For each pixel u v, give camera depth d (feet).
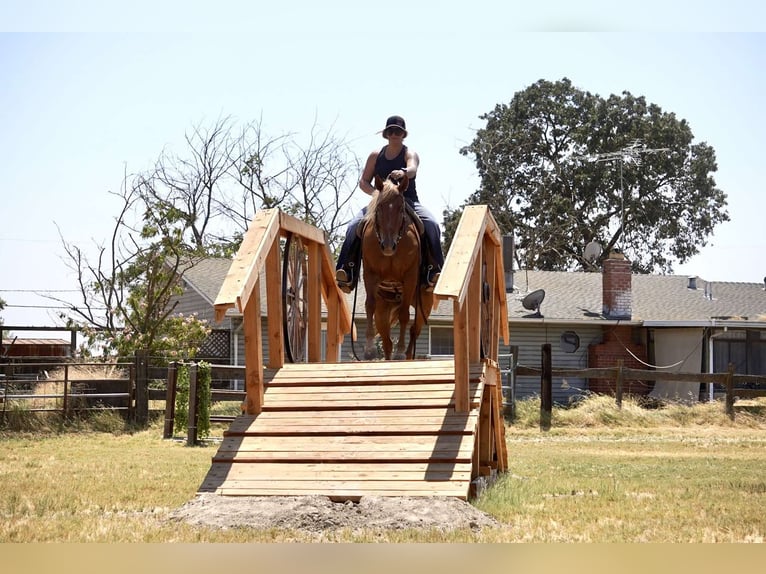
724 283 121.60
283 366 34.06
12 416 65.00
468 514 26.08
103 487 34.50
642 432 73.26
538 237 166.71
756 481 37.55
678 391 100.58
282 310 35.53
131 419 69.36
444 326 101.14
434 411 30.32
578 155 164.35
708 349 101.40
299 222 36.73
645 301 112.06
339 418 30.63
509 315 102.63
